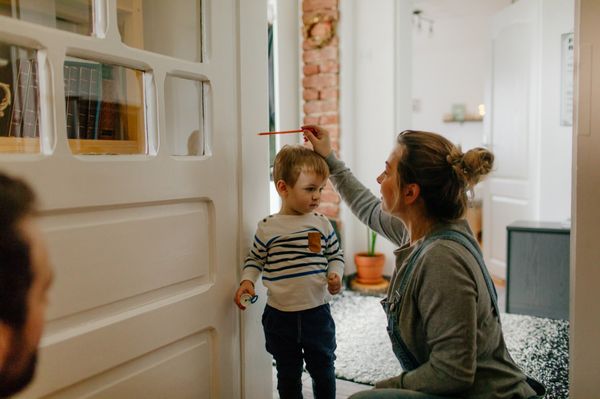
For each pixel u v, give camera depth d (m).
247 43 1.49
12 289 0.90
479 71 7.12
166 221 1.24
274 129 3.49
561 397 2.04
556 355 2.47
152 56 1.19
